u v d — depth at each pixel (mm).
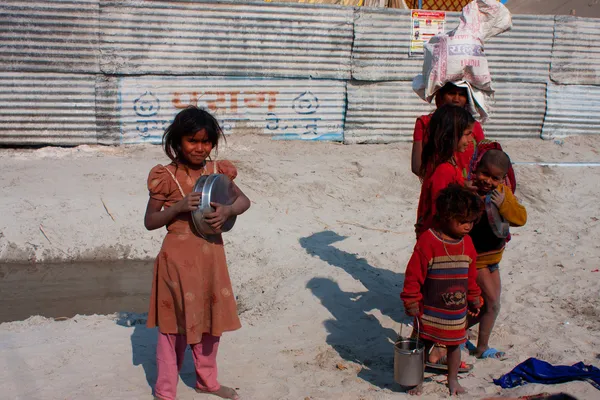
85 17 10328
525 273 6879
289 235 7996
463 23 5328
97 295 6660
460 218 3980
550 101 12281
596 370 4461
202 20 10734
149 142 10914
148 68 10672
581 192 10133
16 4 10125
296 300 6059
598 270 7043
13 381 4289
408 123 11828
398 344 4254
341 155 10883
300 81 11312
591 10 22359
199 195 3818
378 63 11492
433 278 4133
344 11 11219
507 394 4199
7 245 7566
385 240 7984
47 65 10359
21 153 10289
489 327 4789
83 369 4523
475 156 4789
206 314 3990
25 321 5555
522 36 11930
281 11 11000
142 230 8023
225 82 11023
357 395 4230
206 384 4160
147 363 4660
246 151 10672
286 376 4547
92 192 8656
